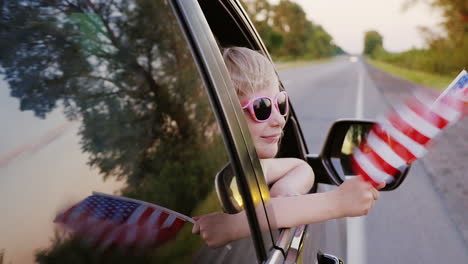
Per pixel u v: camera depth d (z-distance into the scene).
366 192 0.90
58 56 0.53
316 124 8.53
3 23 0.48
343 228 2.59
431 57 25.30
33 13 0.52
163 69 0.74
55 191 0.48
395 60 45.44
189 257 0.68
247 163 0.92
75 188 0.51
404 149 0.79
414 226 3.57
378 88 17.97
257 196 0.94
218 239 0.78
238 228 0.85
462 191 4.37
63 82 0.53
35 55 0.50
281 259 1.03
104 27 0.63
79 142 0.53
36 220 0.45
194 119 0.80
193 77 0.82
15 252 0.43
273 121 1.07
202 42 0.88
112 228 0.54
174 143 0.73
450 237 3.38
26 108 0.48
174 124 0.74
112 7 0.66
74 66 0.55
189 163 0.75
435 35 23.83
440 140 6.86
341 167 1.70
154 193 0.64
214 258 0.75
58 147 0.50
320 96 13.77
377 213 3.81
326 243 1.94
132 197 0.59
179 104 0.76
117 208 0.56
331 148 1.74
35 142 0.47
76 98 0.54
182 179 0.72
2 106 0.45
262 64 1.06
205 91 0.85
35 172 0.47
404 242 3.31
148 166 0.65
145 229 0.60
